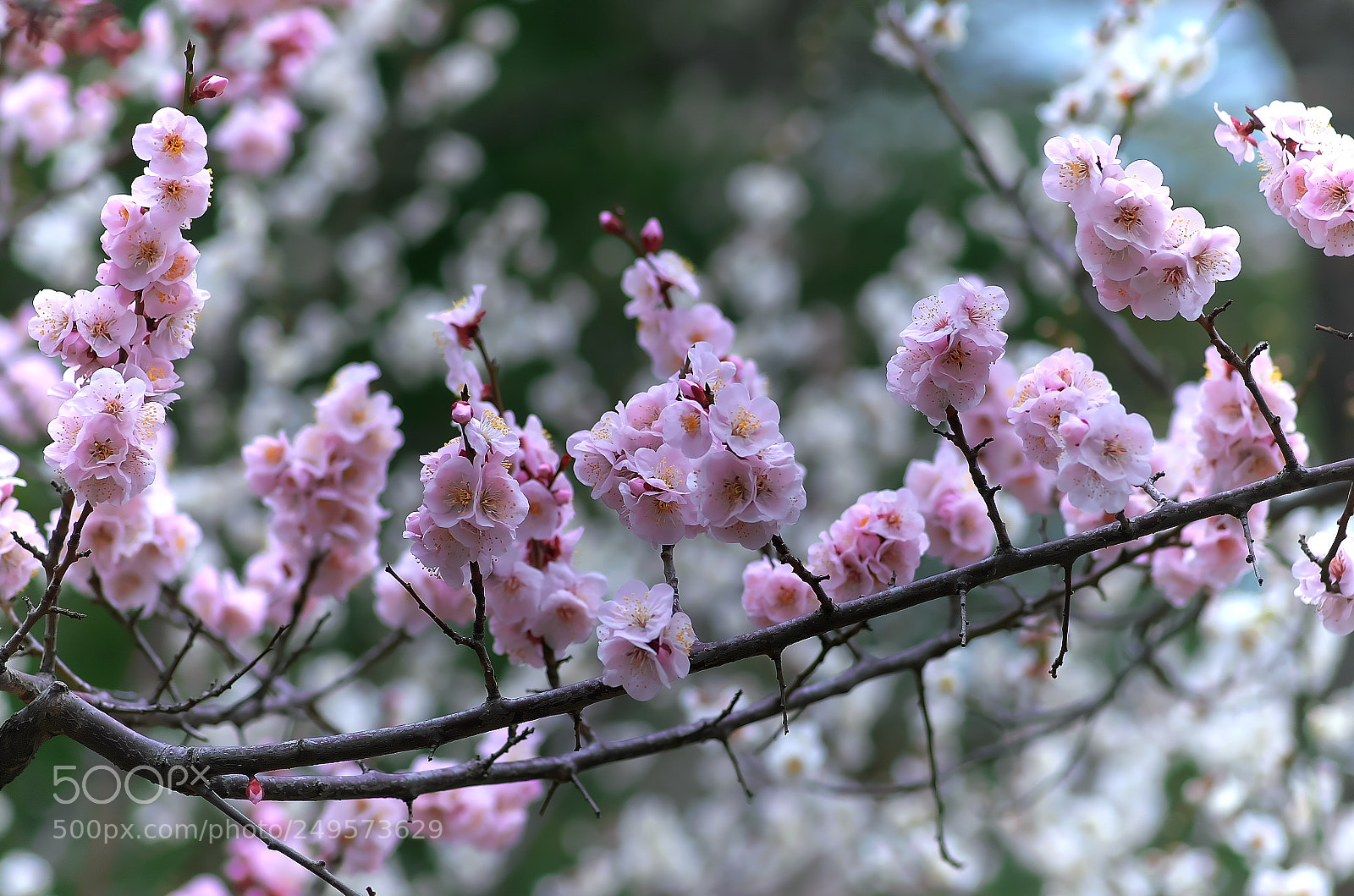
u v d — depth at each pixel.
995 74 8.58
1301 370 4.76
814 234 8.23
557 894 6.02
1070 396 1.61
